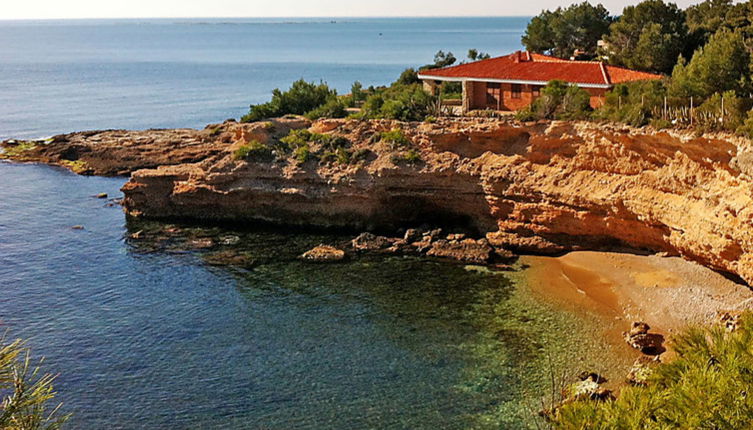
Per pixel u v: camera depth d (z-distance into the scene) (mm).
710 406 17828
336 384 34438
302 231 58125
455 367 35562
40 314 43062
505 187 52469
